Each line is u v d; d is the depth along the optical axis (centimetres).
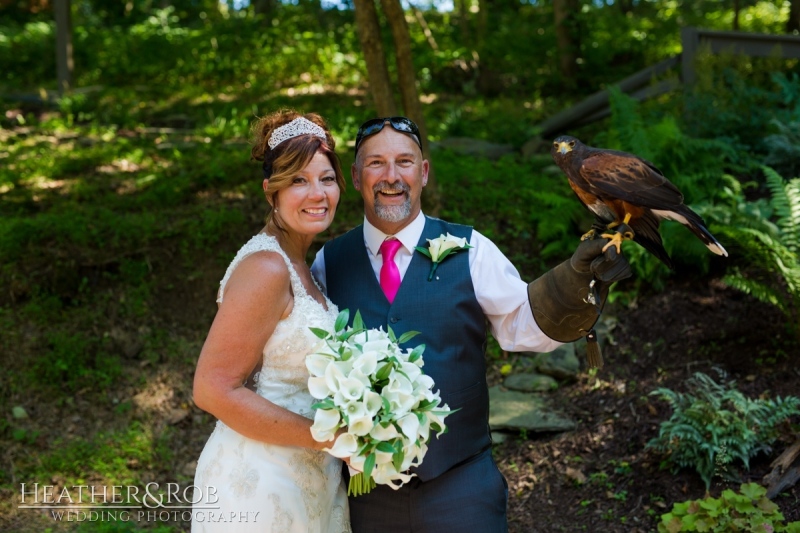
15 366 518
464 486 269
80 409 499
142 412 502
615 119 625
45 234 599
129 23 1611
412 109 633
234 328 235
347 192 675
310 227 251
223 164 758
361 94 1117
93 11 1691
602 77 1160
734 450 370
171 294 583
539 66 1212
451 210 657
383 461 223
